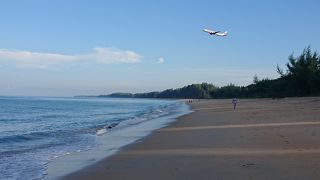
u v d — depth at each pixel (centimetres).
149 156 1534
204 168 1220
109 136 2484
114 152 1703
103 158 1544
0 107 9494
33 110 8044
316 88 9862
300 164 1211
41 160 1566
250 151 1509
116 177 1188
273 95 11581
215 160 1350
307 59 10138
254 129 2389
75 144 2131
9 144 2253
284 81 11312
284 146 1600
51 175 1259
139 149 1758
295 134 2002
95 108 9481
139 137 2333
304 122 2712
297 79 10162
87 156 1627
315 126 2411
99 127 3456
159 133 2475
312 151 1442
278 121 2916
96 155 1645
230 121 3212
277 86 11594
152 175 1178
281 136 1938
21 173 1314
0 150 1902
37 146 2083
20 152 1812
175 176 1141
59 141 2327
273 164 1228
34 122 4559
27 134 2864
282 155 1382
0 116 5806
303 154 1384
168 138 2158
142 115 5519
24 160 1571
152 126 3127
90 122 4375
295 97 9462
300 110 4353
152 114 5609
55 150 1877
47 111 7619
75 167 1375
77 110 8181
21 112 7156
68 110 8169
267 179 1046
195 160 1376
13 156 1683
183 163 1328
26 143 2292
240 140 1877
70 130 3194
